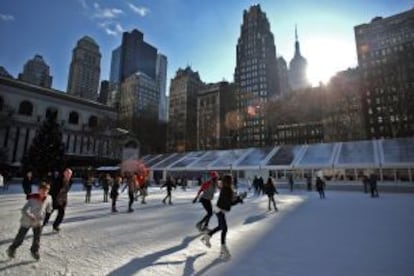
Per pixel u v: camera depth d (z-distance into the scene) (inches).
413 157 1075.9
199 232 290.8
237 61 5575.8
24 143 2006.6
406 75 3240.7
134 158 2402.8
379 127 3321.9
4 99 1962.4
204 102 4918.8
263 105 4045.3
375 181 815.1
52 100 2214.6
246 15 5497.1
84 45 7711.6
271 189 493.4
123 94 5826.8
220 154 1771.7
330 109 3484.3
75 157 1927.9
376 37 3577.8
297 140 4239.7
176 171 1701.5
